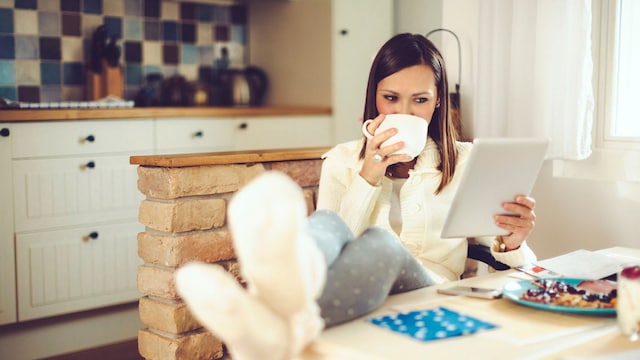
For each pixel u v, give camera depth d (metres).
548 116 2.56
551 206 2.65
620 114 2.52
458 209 1.51
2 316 3.16
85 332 3.44
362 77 4.06
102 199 3.44
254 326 0.98
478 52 2.76
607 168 2.48
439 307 1.32
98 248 3.42
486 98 2.75
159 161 1.89
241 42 4.65
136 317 3.60
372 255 1.34
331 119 4.12
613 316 1.26
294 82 4.34
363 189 1.75
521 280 1.47
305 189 2.19
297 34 4.29
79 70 4.03
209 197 1.96
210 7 4.51
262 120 3.95
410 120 1.69
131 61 4.21
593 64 2.56
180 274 0.98
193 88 4.20
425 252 1.87
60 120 3.30
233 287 0.98
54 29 3.94
